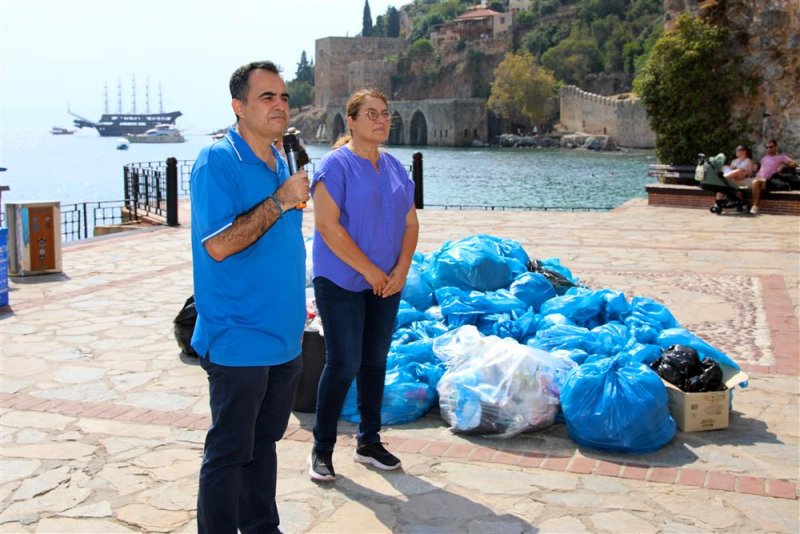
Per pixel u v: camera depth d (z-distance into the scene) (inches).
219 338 137.9
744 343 311.6
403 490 181.3
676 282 429.7
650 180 1868.8
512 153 3582.7
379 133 182.4
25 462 198.1
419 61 6250.0
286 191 135.4
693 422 212.8
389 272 186.4
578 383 206.5
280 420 150.5
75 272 463.8
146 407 237.9
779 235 592.7
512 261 310.8
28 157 4288.9
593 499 176.1
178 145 7111.2
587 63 5157.5
